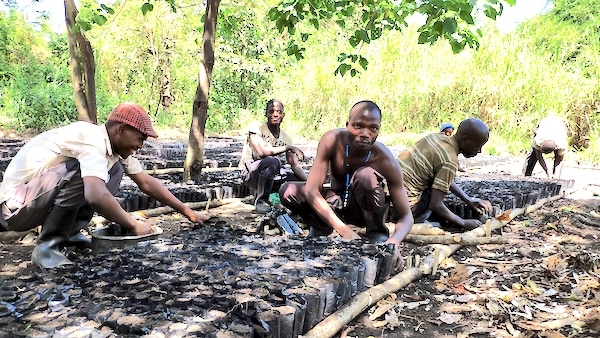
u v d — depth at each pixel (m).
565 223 4.64
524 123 13.09
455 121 13.74
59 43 15.91
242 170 5.21
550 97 13.02
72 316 1.68
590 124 12.96
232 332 1.57
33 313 1.70
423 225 3.75
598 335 2.22
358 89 14.95
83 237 3.06
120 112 2.67
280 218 3.53
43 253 2.69
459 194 4.36
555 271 3.11
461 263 3.31
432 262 3.07
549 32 15.07
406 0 3.59
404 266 2.94
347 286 2.28
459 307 2.52
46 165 2.69
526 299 2.64
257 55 14.62
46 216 2.73
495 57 14.03
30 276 2.09
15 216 2.68
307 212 3.45
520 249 3.62
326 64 15.44
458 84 14.13
